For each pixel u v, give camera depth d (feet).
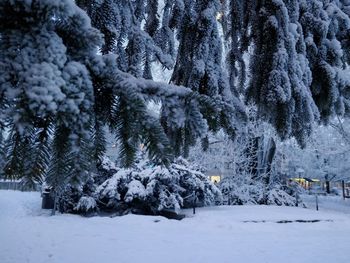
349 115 11.38
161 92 4.48
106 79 4.11
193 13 8.85
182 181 34.88
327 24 10.52
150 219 26.40
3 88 3.09
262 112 9.21
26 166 3.60
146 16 9.25
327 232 23.17
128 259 15.01
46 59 3.29
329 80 10.22
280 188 47.62
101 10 6.72
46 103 2.95
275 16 9.39
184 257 15.53
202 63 8.36
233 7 10.43
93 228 22.38
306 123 9.32
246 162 47.01
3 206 38.11
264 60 9.27
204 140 7.70
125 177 32.19
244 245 18.15
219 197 39.34
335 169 61.11
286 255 16.10
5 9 3.40
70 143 3.59
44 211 34.35
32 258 14.75
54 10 3.42
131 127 4.09
